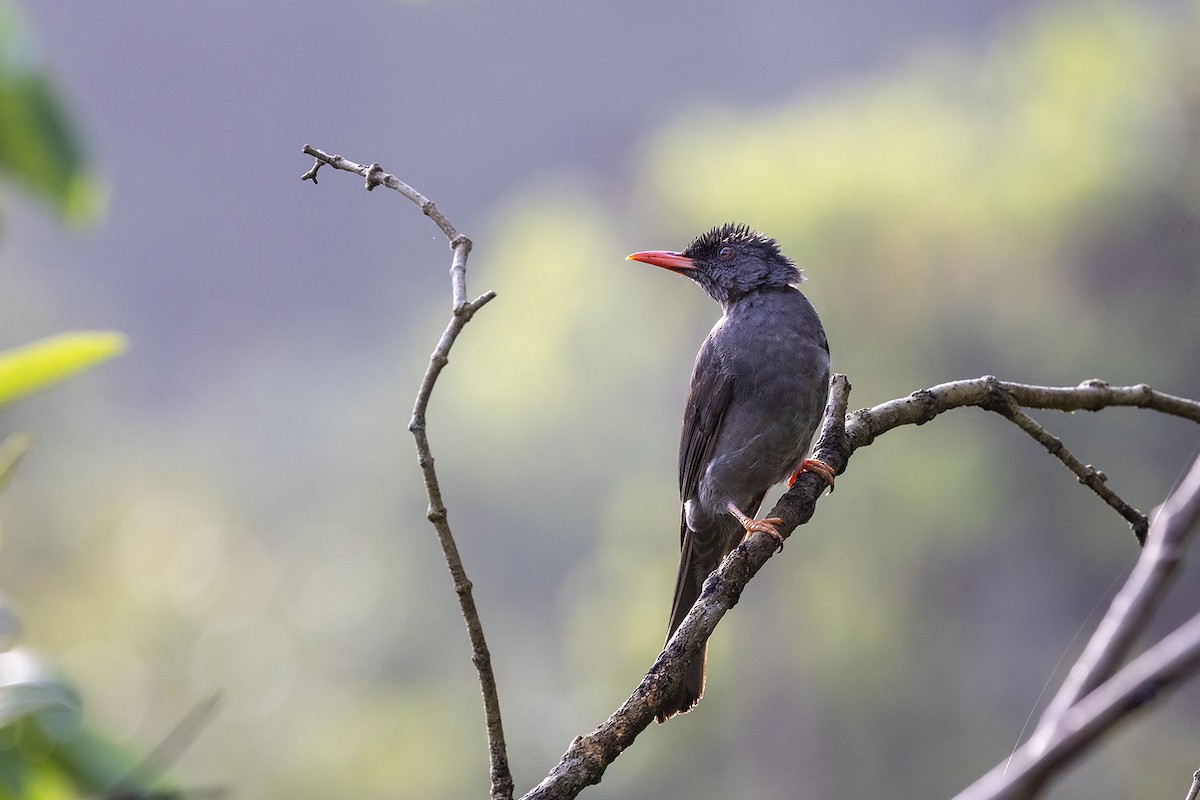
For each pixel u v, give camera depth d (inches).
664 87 2188.7
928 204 695.7
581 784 113.7
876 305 699.4
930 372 693.9
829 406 171.5
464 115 2230.6
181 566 892.6
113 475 957.2
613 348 979.3
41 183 138.0
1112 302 671.1
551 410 1018.1
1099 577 692.1
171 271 2181.3
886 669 709.9
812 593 720.3
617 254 1002.7
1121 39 703.1
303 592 988.6
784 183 724.7
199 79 2315.5
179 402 1920.5
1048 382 675.4
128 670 749.9
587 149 2129.7
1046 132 697.0
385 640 970.1
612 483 976.9
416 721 816.3
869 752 712.4
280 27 2343.8
